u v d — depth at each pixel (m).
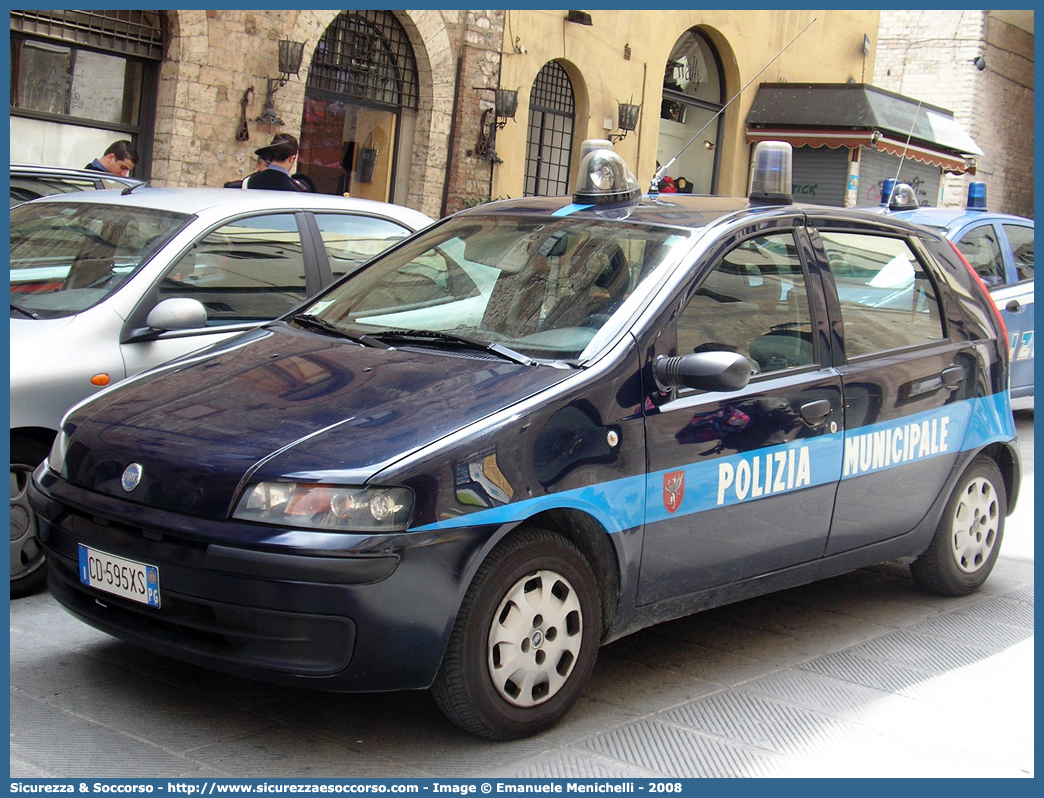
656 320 3.87
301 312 4.59
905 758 3.62
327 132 13.20
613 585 3.77
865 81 21.69
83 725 3.47
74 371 4.52
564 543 3.55
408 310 4.30
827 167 19.03
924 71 25.42
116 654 4.05
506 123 14.69
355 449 3.26
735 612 5.01
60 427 3.87
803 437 4.29
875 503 4.71
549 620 3.54
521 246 4.37
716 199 4.76
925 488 4.98
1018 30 26.17
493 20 14.28
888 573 5.77
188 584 3.20
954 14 24.94
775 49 19.38
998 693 4.21
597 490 3.58
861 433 4.55
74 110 10.82
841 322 4.60
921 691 4.19
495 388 3.56
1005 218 9.68
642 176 17.03
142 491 3.35
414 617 3.18
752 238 4.34
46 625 4.28
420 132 13.99
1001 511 5.47
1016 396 9.52
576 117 16.05
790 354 4.36
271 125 11.96
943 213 9.41
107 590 3.42
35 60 10.49
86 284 4.93
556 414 3.52
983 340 5.36
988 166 26.20
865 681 4.27
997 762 3.62
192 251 5.14
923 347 5.00
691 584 4.01
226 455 3.29
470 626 3.32
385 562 3.12
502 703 3.43
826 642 4.68
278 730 3.54
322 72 12.99
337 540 3.10
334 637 3.12
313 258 5.62
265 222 5.51
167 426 3.54
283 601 3.10
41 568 4.57
